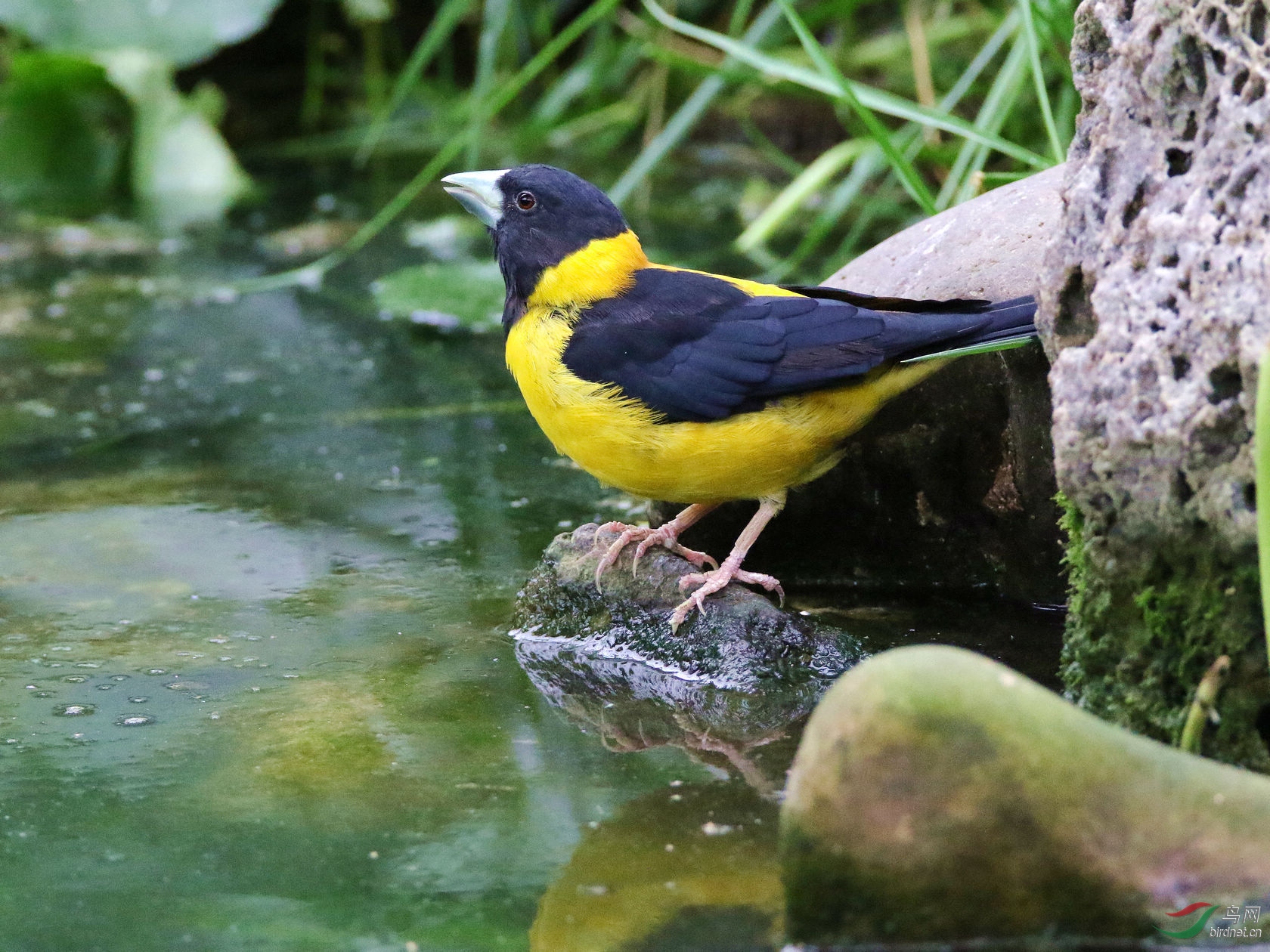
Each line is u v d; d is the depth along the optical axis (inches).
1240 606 257.1
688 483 352.5
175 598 387.2
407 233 786.8
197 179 865.5
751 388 336.5
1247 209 257.6
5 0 845.2
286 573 403.9
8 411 541.0
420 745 305.3
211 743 306.2
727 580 354.0
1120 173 281.0
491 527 434.9
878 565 395.5
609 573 364.2
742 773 290.8
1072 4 513.0
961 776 225.3
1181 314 262.4
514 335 363.9
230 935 237.3
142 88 850.8
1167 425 260.1
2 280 712.4
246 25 860.6
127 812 277.1
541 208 360.2
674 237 725.9
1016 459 355.6
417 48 987.3
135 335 630.5
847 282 382.3
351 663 349.1
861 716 227.9
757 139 813.9
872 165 635.5
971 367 359.3
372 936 236.5
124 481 474.0
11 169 862.5
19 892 250.1
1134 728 275.9
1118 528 271.1
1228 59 264.8
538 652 357.4
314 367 589.6
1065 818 225.3
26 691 332.2
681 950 233.3
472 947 233.6
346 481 473.4
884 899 230.8
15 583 395.9
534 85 946.7
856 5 714.2
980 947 231.6
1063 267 286.5
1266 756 260.2
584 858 258.1
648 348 343.0
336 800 281.1
